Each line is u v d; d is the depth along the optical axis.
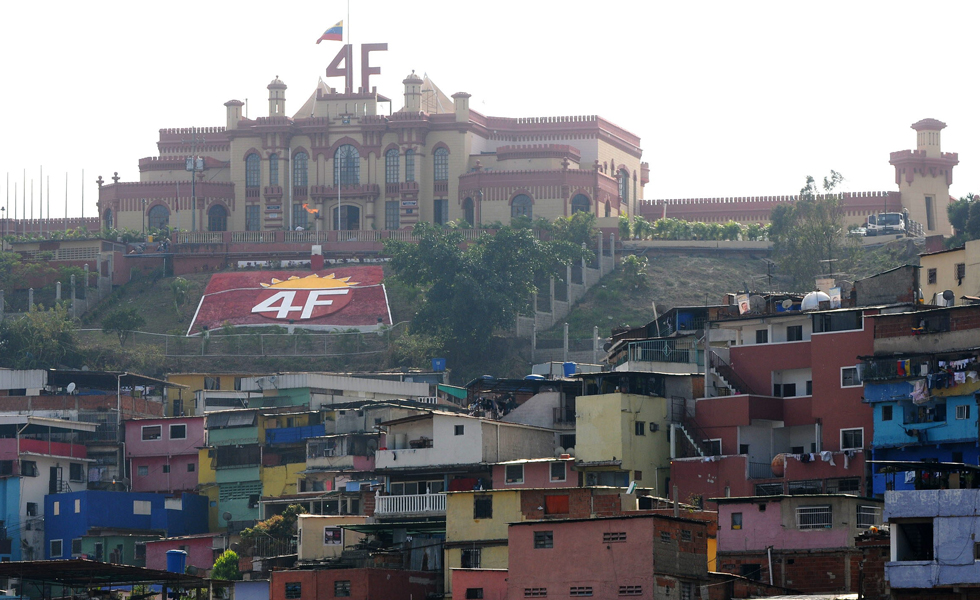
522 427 167.75
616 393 163.25
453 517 148.12
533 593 130.75
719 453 164.00
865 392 153.75
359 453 195.00
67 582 150.25
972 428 145.75
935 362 149.25
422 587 150.88
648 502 146.12
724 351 173.88
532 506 145.12
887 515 112.38
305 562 158.88
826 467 153.75
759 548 137.38
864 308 162.00
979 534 109.56
